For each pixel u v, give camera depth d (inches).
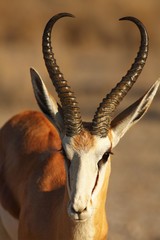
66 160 866.1
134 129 2267.5
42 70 2908.5
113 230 1408.7
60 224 914.7
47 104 910.4
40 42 4079.7
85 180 840.3
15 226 1040.8
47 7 4451.3
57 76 896.3
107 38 4414.4
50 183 984.9
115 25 4473.4
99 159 859.4
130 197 1609.3
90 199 843.4
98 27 4407.0
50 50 906.1
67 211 880.9
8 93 2701.8
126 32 4490.7
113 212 1510.8
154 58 3762.3
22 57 3011.8
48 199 964.6
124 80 911.7
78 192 834.8
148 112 2475.4
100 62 3735.2
